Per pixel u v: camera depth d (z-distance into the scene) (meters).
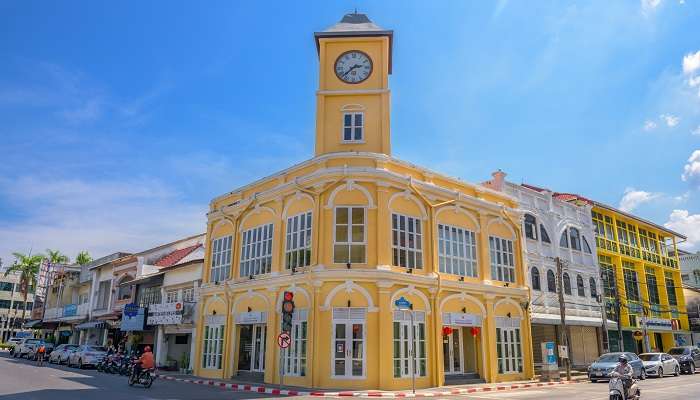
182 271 31.36
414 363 20.08
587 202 36.72
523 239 28.83
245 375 22.88
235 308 24.38
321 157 21.52
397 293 20.17
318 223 20.55
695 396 16.53
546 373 24.45
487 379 22.92
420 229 22.09
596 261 35.69
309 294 20.17
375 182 20.77
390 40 24.39
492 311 24.22
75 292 49.69
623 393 13.45
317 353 19.14
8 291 89.50
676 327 42.19
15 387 17.19
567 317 30.78
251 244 24.67
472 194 25.75
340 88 23.52
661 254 45.03
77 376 23.42
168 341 30.95
